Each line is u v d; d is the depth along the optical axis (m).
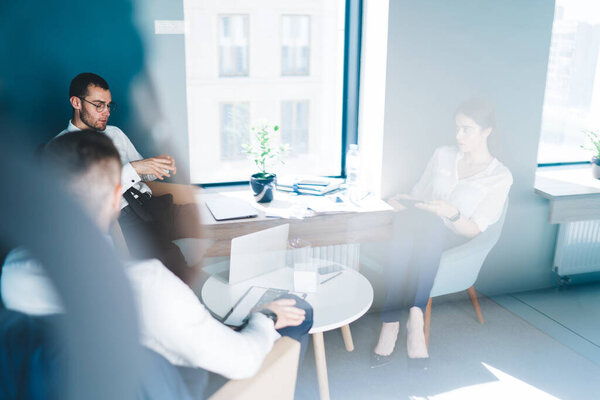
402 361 2.03
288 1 2.80
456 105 2.25
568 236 2.47
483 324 2.31
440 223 2.16
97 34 2.03
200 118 2.71
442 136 2.29
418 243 2.15
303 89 2.80
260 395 1.08
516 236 2.51
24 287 0.80
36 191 0.80
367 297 1.66
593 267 2.57
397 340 2.17
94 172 0.82
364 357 2.06
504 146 2.33
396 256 2.20
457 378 1.93
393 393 1.83
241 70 2.82
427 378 1.92
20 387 0.79
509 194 2.42
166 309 0.93
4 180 0.78
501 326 2.29
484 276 2.54
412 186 2.32
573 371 1.98
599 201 2.34
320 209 2.15
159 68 2.12
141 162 2.01
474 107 2.20
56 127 2.06
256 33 2.77
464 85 2.22
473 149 2.23
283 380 1.16
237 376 1.04
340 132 2.60
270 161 2.36
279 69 2.82
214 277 1.76
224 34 2.75
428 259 2.09
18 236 0.81
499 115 2.30
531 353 2.09
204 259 2.07
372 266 2.33
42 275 0.80
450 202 2.21
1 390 0.78
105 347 0.83
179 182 2.25
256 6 2.77
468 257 2.08
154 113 2.17
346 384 1.88
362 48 2.41
